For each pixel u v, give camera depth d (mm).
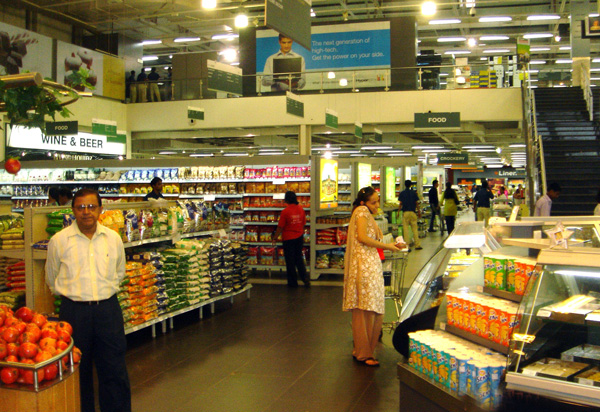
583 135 13328
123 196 10914
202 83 17750
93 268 3457
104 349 3480
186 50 26031
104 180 11062
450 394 2824
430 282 4172
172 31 21953
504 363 2785
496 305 3078
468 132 18734
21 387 2555
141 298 5637
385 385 4391
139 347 5535
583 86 15719
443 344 3133
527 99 14836
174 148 20391
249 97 17328
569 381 2367
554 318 2574
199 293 6715
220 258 7289
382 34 18781
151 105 18031
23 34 14234
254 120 17281
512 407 2512
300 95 17047
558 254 2568
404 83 16734
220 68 12422
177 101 17844
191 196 10375
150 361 5062
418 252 13273
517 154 29234
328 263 9703
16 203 11633
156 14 17797
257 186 10172
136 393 4246
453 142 21641
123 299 5379
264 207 10117
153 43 23734
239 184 10359
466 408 2693
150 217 6000
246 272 8102
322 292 8602
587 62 17547
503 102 15914
